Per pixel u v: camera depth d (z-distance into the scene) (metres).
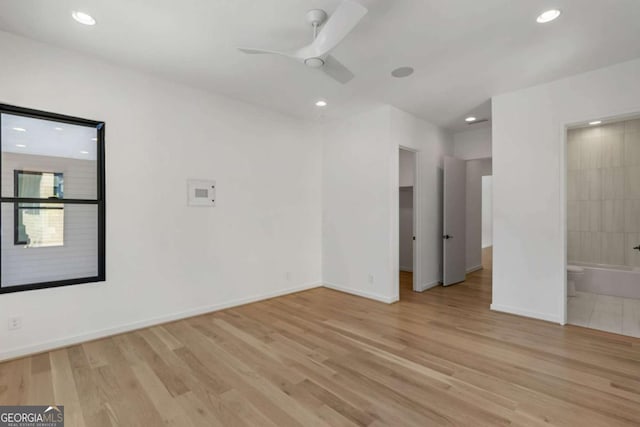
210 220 3.77
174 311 3.48
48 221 2.78
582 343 2.86
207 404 1.97
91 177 2.98
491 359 2.56
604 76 3.04
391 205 4.20
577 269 4.55
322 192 5.12
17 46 2.57
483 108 4.26
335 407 1.94
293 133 4.69
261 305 4.07
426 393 2.08
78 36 2.57
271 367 2.44
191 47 2.73
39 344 2.69
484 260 7.57
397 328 3.25
